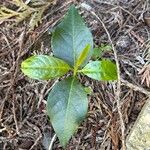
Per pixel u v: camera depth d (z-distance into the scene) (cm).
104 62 27
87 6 34
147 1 34
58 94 27
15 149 29
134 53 32
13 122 30
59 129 26
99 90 30
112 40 33
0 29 34
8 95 30
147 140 27
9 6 35
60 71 27
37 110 30
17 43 33
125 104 29
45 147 29
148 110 28
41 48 32
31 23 34
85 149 28
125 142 27
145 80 30
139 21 33
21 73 31
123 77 31
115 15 34
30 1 35
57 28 28
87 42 28
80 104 27
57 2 35
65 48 28
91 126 29
